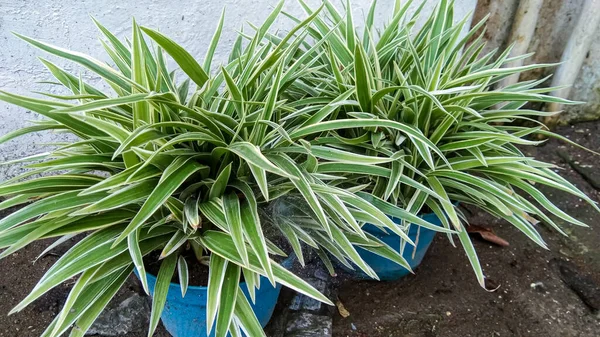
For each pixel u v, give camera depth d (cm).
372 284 160
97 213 101
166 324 130
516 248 180
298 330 142
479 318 153
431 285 162
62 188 105
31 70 159
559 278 169
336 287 159
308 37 175
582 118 252
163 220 102
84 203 98
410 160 136
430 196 137
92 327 139
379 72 137
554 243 185
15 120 165
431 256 173
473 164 133
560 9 225
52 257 162
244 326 97
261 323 132
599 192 211
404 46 156
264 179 94
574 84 241
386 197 121
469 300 158
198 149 107
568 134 245
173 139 92
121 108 111
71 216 93
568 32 232
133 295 148
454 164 136
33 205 95
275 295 128
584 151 233
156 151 90
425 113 134
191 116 99
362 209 112
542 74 246
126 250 102
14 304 146
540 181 134
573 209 202
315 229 117
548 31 231
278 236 122
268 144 111
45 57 158
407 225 123
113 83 108
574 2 224
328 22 175
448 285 162
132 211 104
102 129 95
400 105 136
